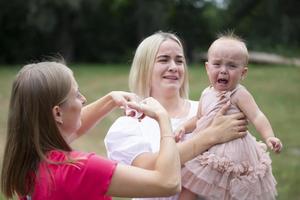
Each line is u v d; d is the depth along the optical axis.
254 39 39.94
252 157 3.02
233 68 3.10
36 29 35.41
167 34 3.43
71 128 2.52
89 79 24.30
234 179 2.95
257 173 2.97
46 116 2.39
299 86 19.88
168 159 2.40
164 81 3.30
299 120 13.18
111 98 3.09
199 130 3.13
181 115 3.37
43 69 2.44
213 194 2.98
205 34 38.03
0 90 18.97
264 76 23.38
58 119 2.44
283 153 9.71
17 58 36.22
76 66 33.25
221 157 2.96
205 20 37.47
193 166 2.99
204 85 20.22
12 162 2.42
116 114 13.38
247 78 22.58
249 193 2.96
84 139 10.96
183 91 3.50
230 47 3.10
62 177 2.32
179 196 3.06
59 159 2.36
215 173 2.96
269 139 2.92
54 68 2.46
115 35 38.47
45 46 36.50
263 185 3.01
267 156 3.10
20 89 2.41
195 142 2.95
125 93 3.08
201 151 2.95
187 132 3.27
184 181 3.02
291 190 7.28
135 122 3.07
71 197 2.32
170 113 3.34
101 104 3.12
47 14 33.31
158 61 3.31
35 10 32.94
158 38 3.35
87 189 2.33
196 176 2.98
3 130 11.09
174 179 2.38
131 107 2.68
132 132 3.00
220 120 3.03
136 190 2.35
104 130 11.89
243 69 3.15
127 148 2.93
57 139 2.41
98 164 2.36
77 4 33.16
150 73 3.32
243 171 2.97
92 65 34.75
